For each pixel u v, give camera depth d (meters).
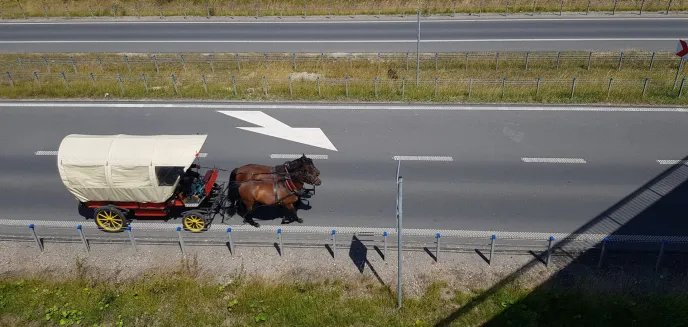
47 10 45.03
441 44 34.16
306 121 23.73
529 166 19.61
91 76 28.19
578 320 12.60
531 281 14.02
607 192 17.86
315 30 38.38
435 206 17.41
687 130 21.88
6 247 15.84
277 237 16.06
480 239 15.77
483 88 26.39
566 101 24.92
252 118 24.12
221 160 20.41
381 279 14.31
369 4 43.22
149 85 28.17
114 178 14.99
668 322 12.48
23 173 19.94
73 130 23.28
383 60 31.36
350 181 18.92
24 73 29.81
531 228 16.20
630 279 13.88
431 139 21.81
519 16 39.78
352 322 12.91
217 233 16.31
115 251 15.61
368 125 23.20
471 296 13.61
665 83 26.03
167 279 14.35
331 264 14.90
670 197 17.44
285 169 15.67
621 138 21.42
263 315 13.09
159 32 39.09
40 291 14.07
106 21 42.69
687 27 35.41
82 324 13.06
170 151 15.14
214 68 30.95
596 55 30.38
